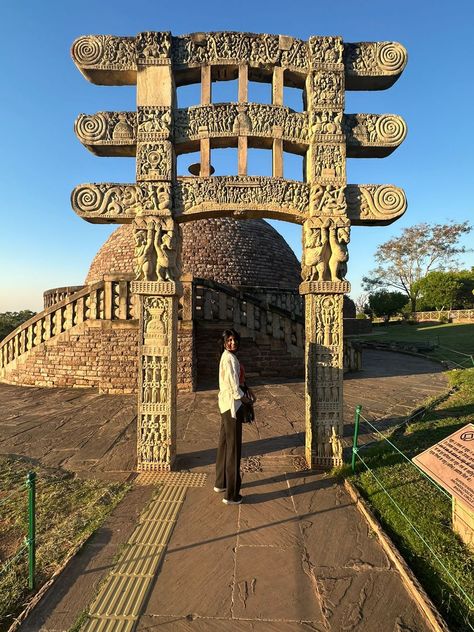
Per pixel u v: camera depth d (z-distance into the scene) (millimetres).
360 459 4996
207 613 2555
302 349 12719
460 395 8961
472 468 3104
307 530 3520
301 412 7977
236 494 3982
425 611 2514
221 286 12344
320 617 2521
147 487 4422
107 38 4980
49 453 5641
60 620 2496
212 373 12258
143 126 4938
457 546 3193
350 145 5141
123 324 10742
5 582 2834
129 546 3266
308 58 5137
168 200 4910
